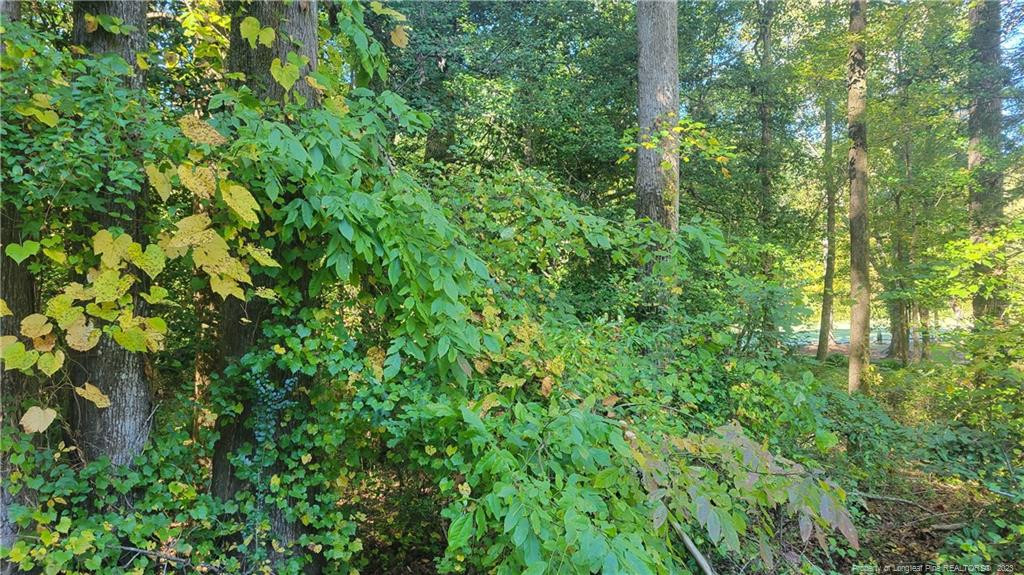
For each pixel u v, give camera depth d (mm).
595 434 1950
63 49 2396
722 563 2934
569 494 1637
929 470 4359
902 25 9797
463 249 2252
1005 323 5023
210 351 3131
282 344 2580
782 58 11930
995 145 9562
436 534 3486
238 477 2594
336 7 3260
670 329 3926
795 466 1991
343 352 2475
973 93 9695
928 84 9953
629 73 9211
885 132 10664
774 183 11547
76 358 2414
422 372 2486
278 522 2668
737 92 10930
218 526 2537
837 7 11359
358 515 2967
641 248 3963
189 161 1991
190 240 1775
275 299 2365
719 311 4367
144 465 2434
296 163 2070
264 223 2492
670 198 5512
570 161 8586
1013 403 4406
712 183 9344
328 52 3025
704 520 1716
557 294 4473
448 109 7523
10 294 2213
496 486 1606
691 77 10609
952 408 4969
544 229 3314
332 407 2668
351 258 2178
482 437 1806
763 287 4418
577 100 8711
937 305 8531
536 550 1484
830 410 4457
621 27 9352
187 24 3328
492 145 8164
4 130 1804
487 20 9266
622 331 3707
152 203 2629
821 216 14828
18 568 2035
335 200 2025
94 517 2232
